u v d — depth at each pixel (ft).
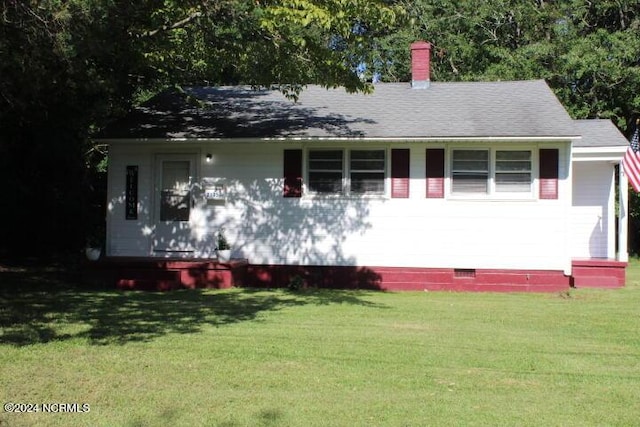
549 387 19.67
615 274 45.32
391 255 44.68
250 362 21.99
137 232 46.62
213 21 33.71
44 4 26.48
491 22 83.92
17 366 20.98
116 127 46.60
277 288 44.60
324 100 51.83
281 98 52.95
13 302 34.76
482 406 17.78
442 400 18.24
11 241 59.36
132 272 43.50
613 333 28.04
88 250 44.16
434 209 44.29
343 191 45.06
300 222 45.37
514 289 43.62
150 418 16.51
